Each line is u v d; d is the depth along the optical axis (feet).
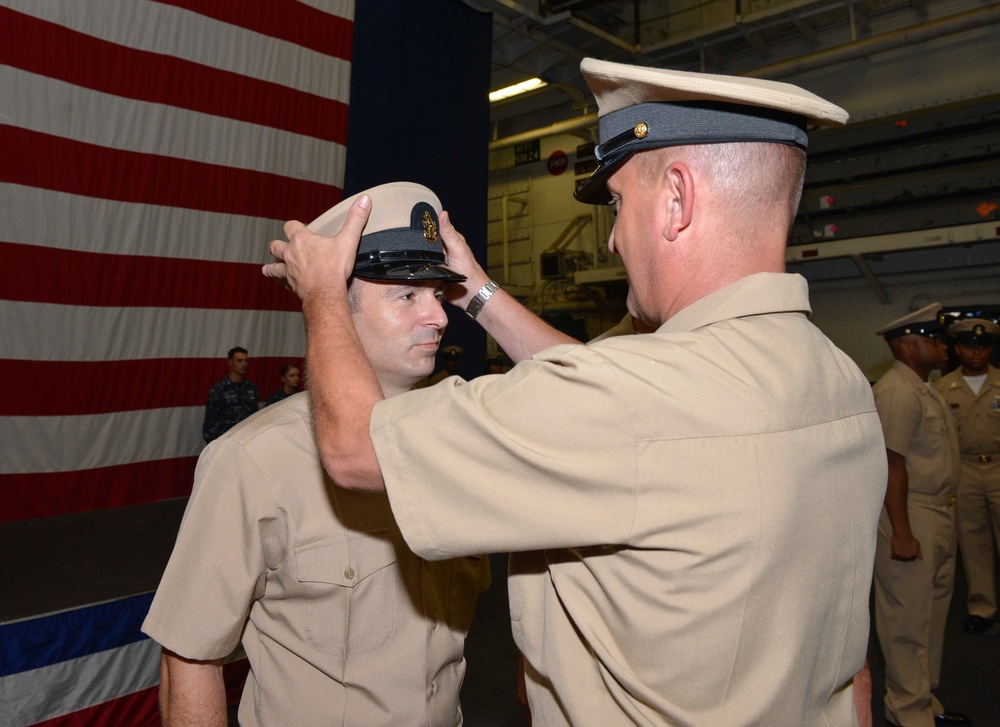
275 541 3.06
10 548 9.71
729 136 2.10
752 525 1.85
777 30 22.43
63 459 12.44
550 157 30.78
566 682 2.14
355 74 16.07
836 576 2.04
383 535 3.19
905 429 7.82
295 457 3.10
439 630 3.27
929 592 7.88
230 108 14.10
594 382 1.90
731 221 2.16
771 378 1.98
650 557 1.91
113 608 7.30
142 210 13.16
